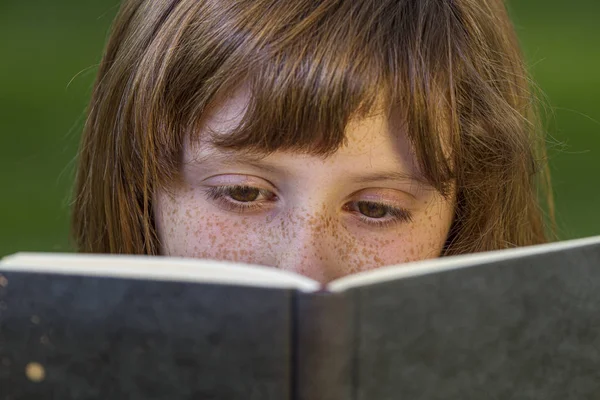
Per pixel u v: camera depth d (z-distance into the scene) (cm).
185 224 229
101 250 270
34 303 151
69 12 1466
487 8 261
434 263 154
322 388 137
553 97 1091
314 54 212
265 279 142
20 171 898
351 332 139
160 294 144
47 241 722
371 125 214
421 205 229
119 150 250
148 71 235
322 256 217
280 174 218
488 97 245
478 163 242
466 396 156
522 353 164
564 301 170
